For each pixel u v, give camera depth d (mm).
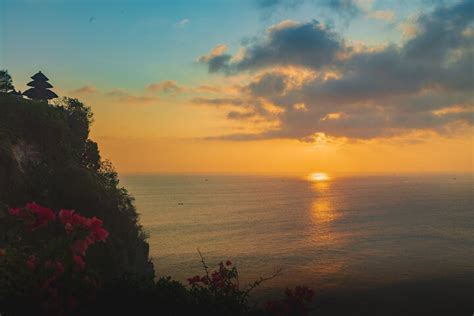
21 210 6977
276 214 181500
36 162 49531
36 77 61906
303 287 8203
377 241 109688
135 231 56062
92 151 62344
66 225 6621
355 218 164625
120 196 56094
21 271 6379
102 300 6926
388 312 52656
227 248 100875
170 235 122312
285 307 7996
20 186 44812
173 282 7652
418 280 68688
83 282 6660
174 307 7227
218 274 8352
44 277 6422
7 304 6090
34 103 53625
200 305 7531
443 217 166250
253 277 70750
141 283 7410
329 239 113938
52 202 46812
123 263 46594
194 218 166750
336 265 81125
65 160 53281
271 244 106500
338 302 56688
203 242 109938
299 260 86062
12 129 48938
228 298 7855
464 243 105438
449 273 73500
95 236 6707
